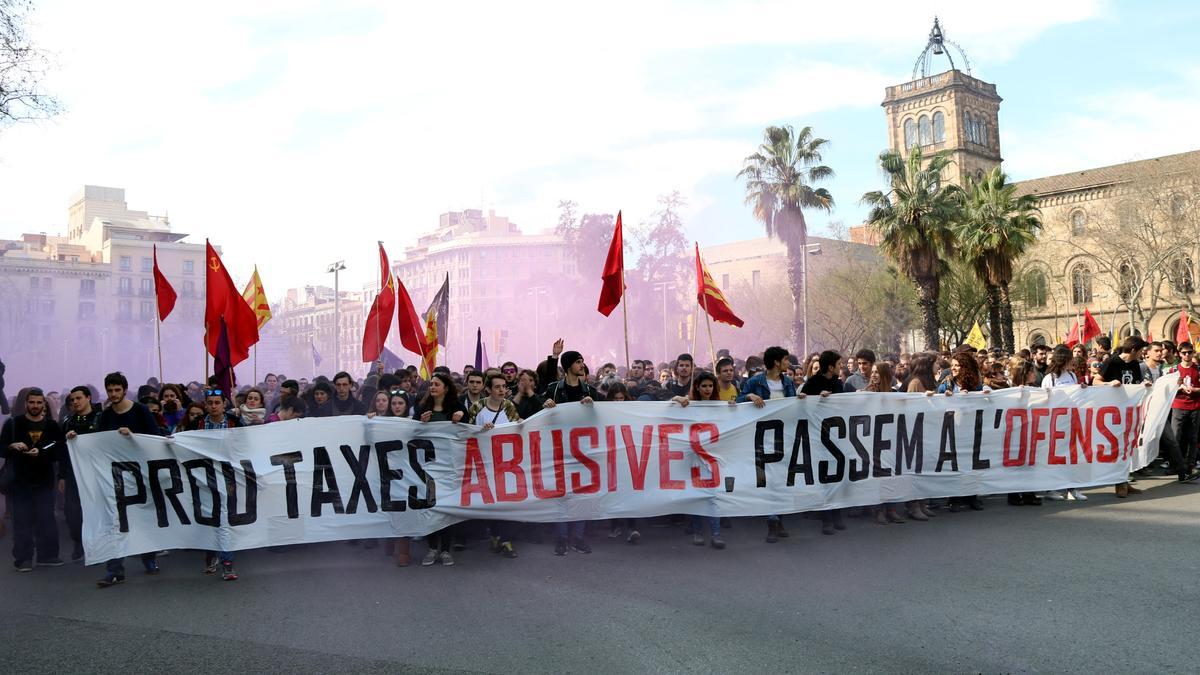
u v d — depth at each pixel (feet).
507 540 23.80
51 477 23.82
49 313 281.74
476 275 357.61
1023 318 181.68
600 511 24.25
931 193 91.56
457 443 23.73
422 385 35.14
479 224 394.93
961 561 21.13
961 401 28.02
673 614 17.33
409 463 23.47
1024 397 28.84
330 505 23.22
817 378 26.96
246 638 16.65
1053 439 29.19
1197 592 17.92
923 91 227.81
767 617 16.94
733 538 25.48
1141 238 132.57
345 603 18.99
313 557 24.23
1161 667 13.78
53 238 363.97
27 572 23.18
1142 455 30.83
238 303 30.09
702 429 24.99
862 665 14.16
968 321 139.74
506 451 23.97
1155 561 20.61
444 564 22.68
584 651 15.23
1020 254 96.07
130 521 22.18
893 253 93.04
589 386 29.40
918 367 28.58
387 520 23.17
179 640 16.67
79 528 24.95
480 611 17.98
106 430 22.84
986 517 27.14
